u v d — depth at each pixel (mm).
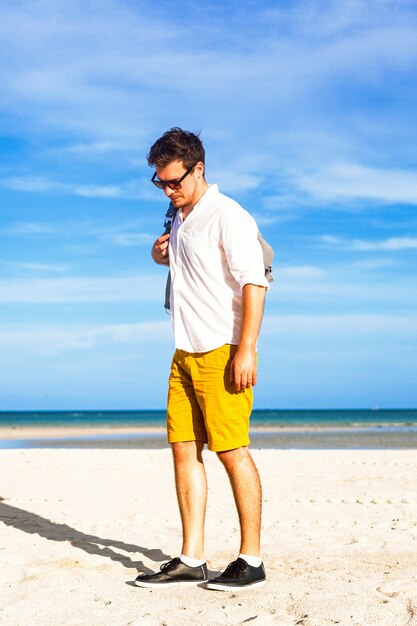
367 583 3180
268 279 3338
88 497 6199
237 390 3139
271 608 2834
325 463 9008
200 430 3332
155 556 3871
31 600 2988
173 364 3393
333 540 4230
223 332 3176
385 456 10133
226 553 3939
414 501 5711
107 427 39594
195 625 2619
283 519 4953
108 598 3025
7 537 4395
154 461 9633
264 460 9484
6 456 10391
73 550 4008
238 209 3232
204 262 3203
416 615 2715
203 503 3328
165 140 3199
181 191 3248
